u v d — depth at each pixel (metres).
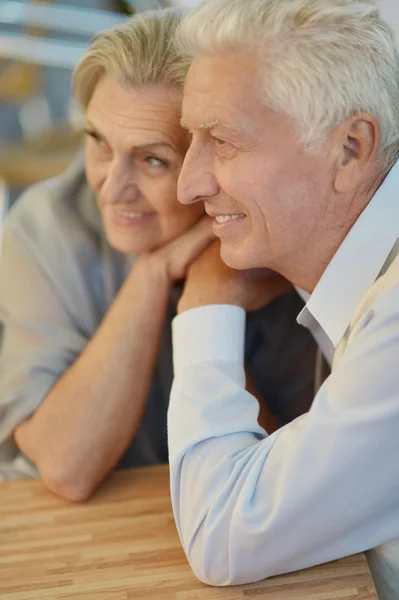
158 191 1.12
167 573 0.93
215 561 0.87
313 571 0.90
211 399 0.97
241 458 0.89
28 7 2.50
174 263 1.17
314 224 0.94
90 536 1.01
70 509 1.09
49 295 1.30
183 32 0.92
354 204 0.94
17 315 1.29
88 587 0.91
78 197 1.36
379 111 0.88
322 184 0.91
